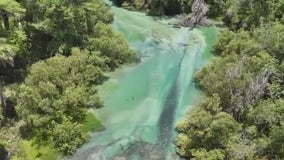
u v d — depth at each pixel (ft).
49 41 201.46
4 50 169.89
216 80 173.88
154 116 171.22
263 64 175.01
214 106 158.92
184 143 153.28
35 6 195.11
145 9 255.09
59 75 174.09
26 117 157.79
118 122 167.02
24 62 194.08
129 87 187.83
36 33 203.51
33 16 197.77
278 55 186.50
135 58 207.31
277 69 175.52
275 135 141.79
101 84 188.24
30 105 159.02
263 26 207.21
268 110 149.48
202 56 212.23
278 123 149.89
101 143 156.04
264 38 190.19
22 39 181.37
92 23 213.05
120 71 198.29
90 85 185.68
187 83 192.24
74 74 179.52
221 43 212.64
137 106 176.35
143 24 238.48
